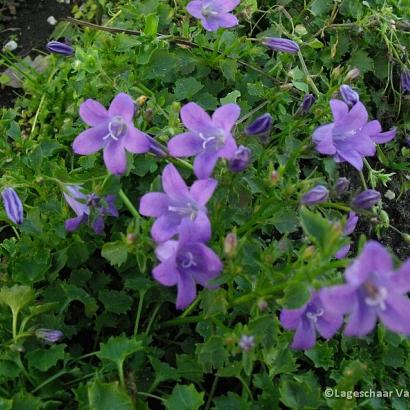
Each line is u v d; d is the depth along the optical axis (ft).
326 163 1.05
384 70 1.31
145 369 0.92
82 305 1.00
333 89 1.03
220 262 0.74
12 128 1.11
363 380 0.98
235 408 0.87
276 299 0.78
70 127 1.14
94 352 0.90
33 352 0.87
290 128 1.04
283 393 0.87
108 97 1.13
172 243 0.77
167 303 1.00
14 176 1.01
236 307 0.92
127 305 0.95
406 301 0.61
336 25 1.27
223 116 0.80
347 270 0.60
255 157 1.00
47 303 0.91
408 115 1.32
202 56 1.17
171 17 1.21
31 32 1.44
